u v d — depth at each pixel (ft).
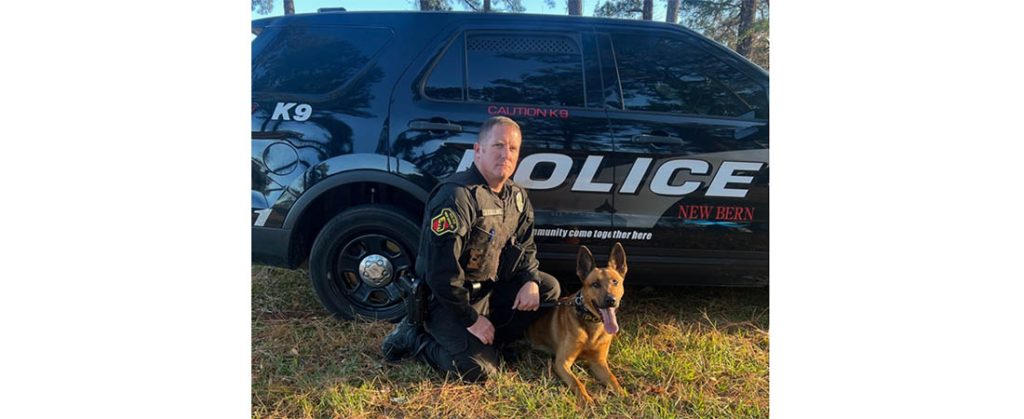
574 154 8.64
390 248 9.04
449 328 8.15
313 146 8.61
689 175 8.75
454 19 8.70
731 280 9.14
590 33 8.75
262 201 8.70
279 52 8.68
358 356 8.57
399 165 8.55
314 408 7.62
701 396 7.85
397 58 8.64
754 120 8.84
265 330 9.12
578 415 7.47
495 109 8.60
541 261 8.96
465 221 7.77
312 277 9.07
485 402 7.73
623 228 8.80
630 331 9.31
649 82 8.79
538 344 8.79
